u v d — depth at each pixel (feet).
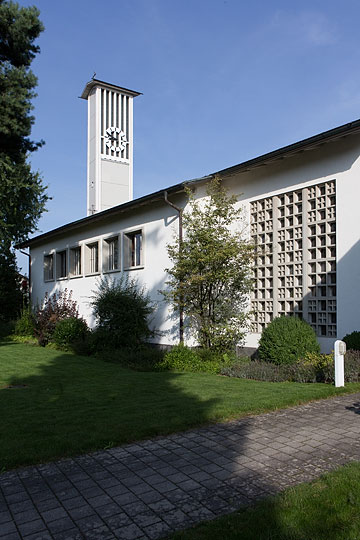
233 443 15.65
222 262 34.96
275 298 35.24
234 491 11.75
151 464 13.83
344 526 9.75
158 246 45.44
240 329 37.58
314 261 32.27
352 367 25.00
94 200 114.83
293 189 34.06
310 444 15.33
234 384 25.99
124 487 12.20
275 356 29.55
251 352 37.01
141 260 48.60
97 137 116.16
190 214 37.60
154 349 40.11
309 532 9.53
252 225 37.96
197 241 35.76
